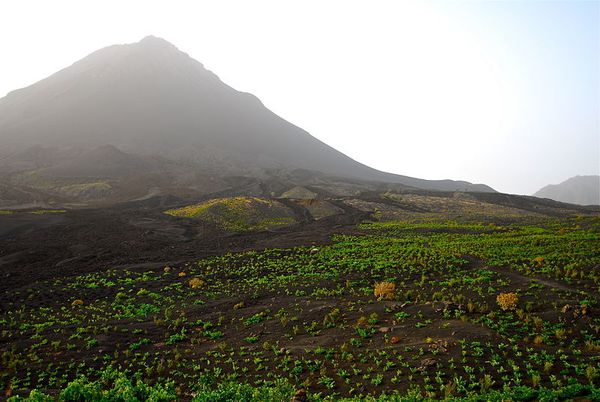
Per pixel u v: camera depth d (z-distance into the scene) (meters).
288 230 74.38
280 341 21.55
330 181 181.12
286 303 28.81
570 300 24.17
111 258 49.50
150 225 74.94
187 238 65.25
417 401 13.35
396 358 17.72
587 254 37.88
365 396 14.84
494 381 14.78
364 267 38.97
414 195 127.31
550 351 17.39
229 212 87.56
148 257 49.59
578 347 17.83
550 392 13.28
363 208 102.62
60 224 73.88
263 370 18.03
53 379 17.38
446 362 16.81
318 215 94.31
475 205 111.81
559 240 47.88
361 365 17.48
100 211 95.19
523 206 118.25
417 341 19.31
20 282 37.62
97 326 24.84
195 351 20.98
